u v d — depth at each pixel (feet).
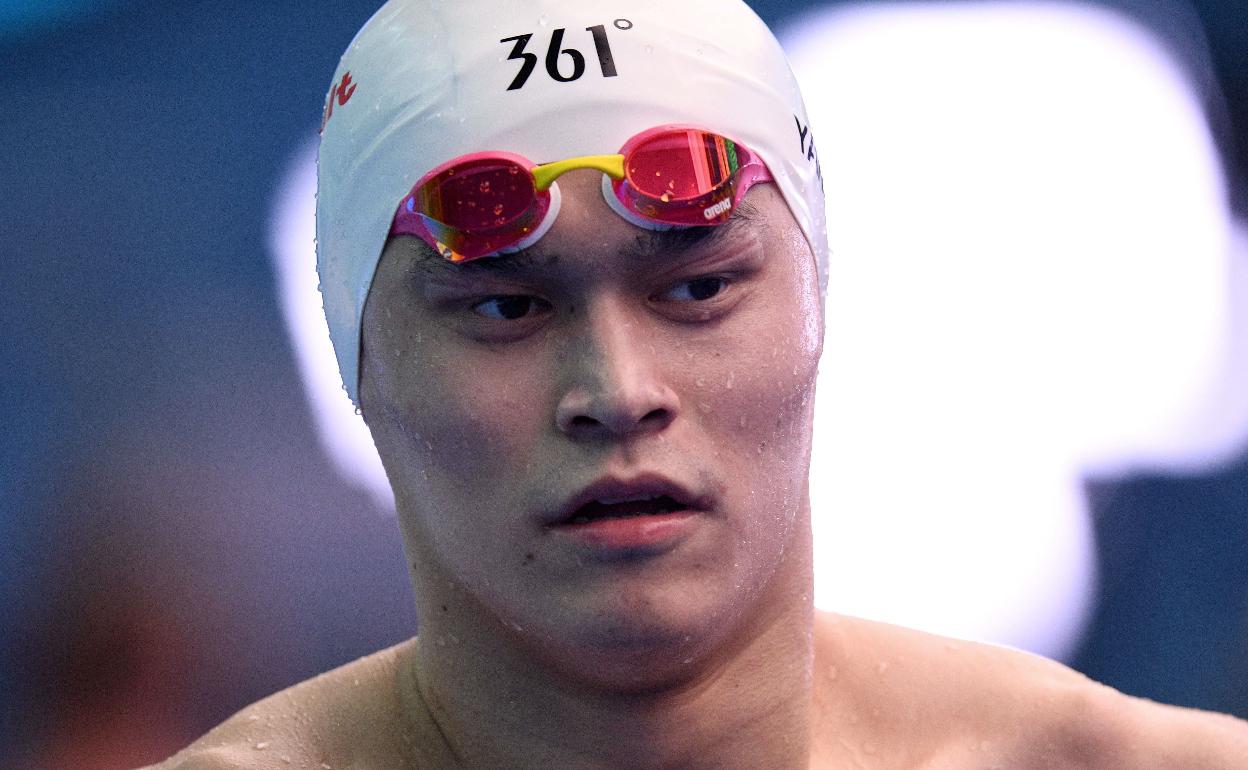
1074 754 20.58
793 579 18.70
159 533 42.34
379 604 42.57
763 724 18.53
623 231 16.39
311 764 19.20
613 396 16.01
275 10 48.19
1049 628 43.34
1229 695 42.63
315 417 43.91
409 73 17.93
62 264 45.24
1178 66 48.88
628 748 17.88
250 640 41.70
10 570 41.83
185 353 44.52
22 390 43.70
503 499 16.74
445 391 16.92
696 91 17.46
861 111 48.29
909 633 21.83
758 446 17.06
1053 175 47.96
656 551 16.40
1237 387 46.06
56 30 47.67
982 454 44.80
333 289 19.08
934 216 47.37
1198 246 47.55
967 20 48.44
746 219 17.11
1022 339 46.24
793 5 48.62
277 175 47.14
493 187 16.43
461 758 18.74
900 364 46.09
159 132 47.03
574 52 17.26
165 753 40.57
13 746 40.24
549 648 17.08
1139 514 44.70
